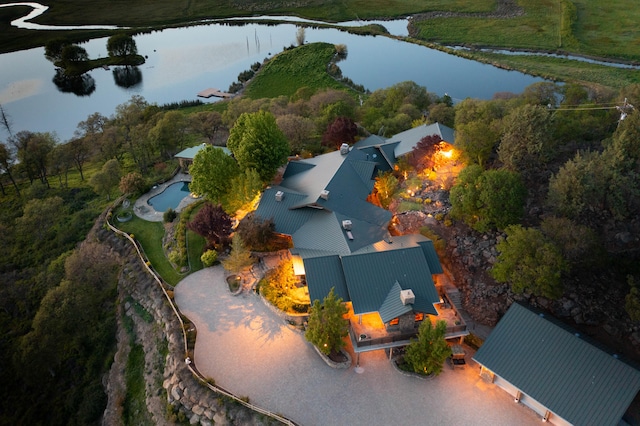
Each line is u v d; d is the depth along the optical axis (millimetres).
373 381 55656
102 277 77438
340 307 54812
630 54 167750
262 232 70938
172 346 62438
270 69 180625
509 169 72938
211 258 73750
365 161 86188
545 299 61625
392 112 119375
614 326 58500
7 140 130250
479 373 56562
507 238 63000
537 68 163125
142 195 98750
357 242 66812
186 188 101188
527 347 53219
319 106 121500
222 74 186625
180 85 178750
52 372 71562
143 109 135500
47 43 199125
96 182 104250
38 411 69000
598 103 94500
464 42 195250
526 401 52906
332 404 53281
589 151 73625
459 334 57656
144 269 77375
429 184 82000
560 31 192625
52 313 69438
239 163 84125
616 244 63906
